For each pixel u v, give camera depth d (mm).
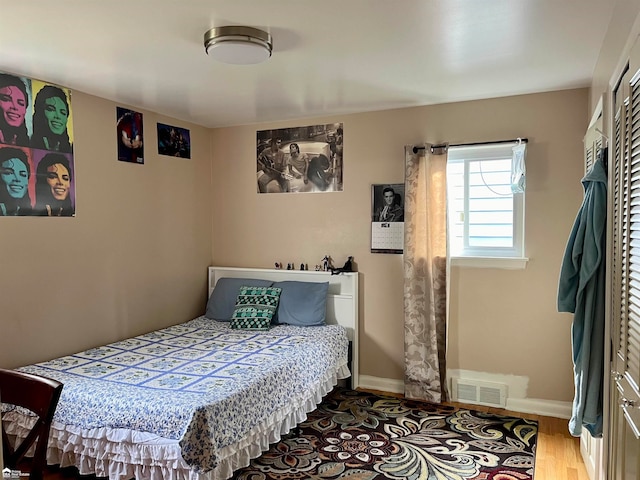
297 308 3859
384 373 3895
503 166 3506
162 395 2314
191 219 4242
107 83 3035
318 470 2590
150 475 2225
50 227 3018
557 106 3285
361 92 3291
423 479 2500
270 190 4262
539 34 2277
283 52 2506
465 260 3561
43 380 1589
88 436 2314
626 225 1646
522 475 2547
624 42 1781
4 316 2770
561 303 2252
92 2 1917
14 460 1576
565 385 3338
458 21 2129
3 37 2283
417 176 3648
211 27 2180
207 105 3619
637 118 1501
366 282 3930
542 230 3359
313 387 3176
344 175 3975
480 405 3553
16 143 2824
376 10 2006
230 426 2311
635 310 1501
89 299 3279
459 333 3613
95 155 3311
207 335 3559
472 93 3346
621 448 1680
